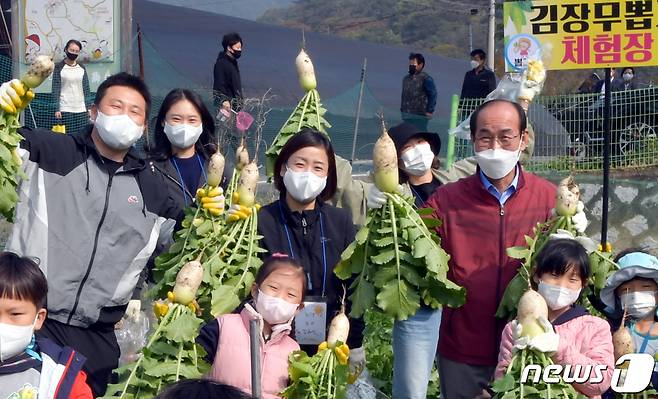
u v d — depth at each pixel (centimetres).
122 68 1372
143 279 629
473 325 551
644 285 557
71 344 552
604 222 728
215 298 536
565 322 521
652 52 757
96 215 557
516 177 553
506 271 545
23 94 518
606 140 739
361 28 7069
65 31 1364
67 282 547
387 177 516
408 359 523
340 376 489
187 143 690
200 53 2597
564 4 774
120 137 553
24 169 552
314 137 565
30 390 447
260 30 3142
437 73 3603
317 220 575
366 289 520
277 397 502
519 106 546
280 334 516
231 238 559
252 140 1370
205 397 296
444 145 1669
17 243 550
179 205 618
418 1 6650
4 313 443
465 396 560
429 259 502
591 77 1689
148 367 491
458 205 555
